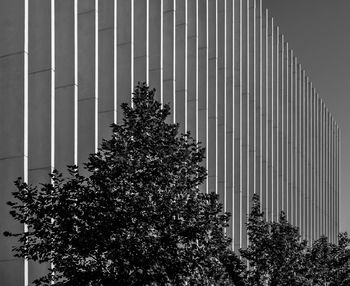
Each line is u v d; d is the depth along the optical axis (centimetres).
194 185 1548
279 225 2592
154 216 1456
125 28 2559
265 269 2464
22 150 1952
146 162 1497
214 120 3428
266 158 4200
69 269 1422
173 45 2992
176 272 1455
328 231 6222
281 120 4622
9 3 2019
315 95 5847
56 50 2222
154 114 1569
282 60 4700
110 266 1439
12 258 1909
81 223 1445
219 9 3634
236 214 3638
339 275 3450
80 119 2288
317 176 5794
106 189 1455
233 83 3716
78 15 2336
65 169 2153
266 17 4384
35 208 1455
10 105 1981
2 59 2006
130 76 2531
